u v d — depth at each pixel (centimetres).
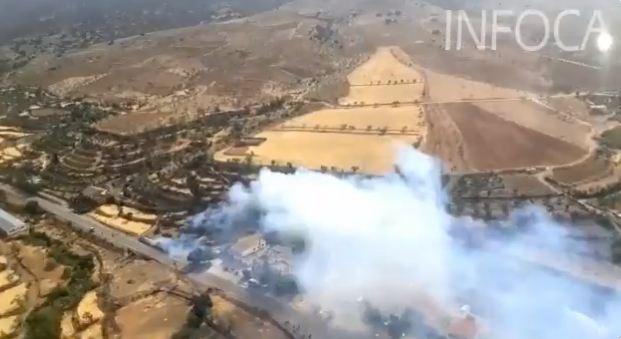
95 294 16950
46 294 16988
